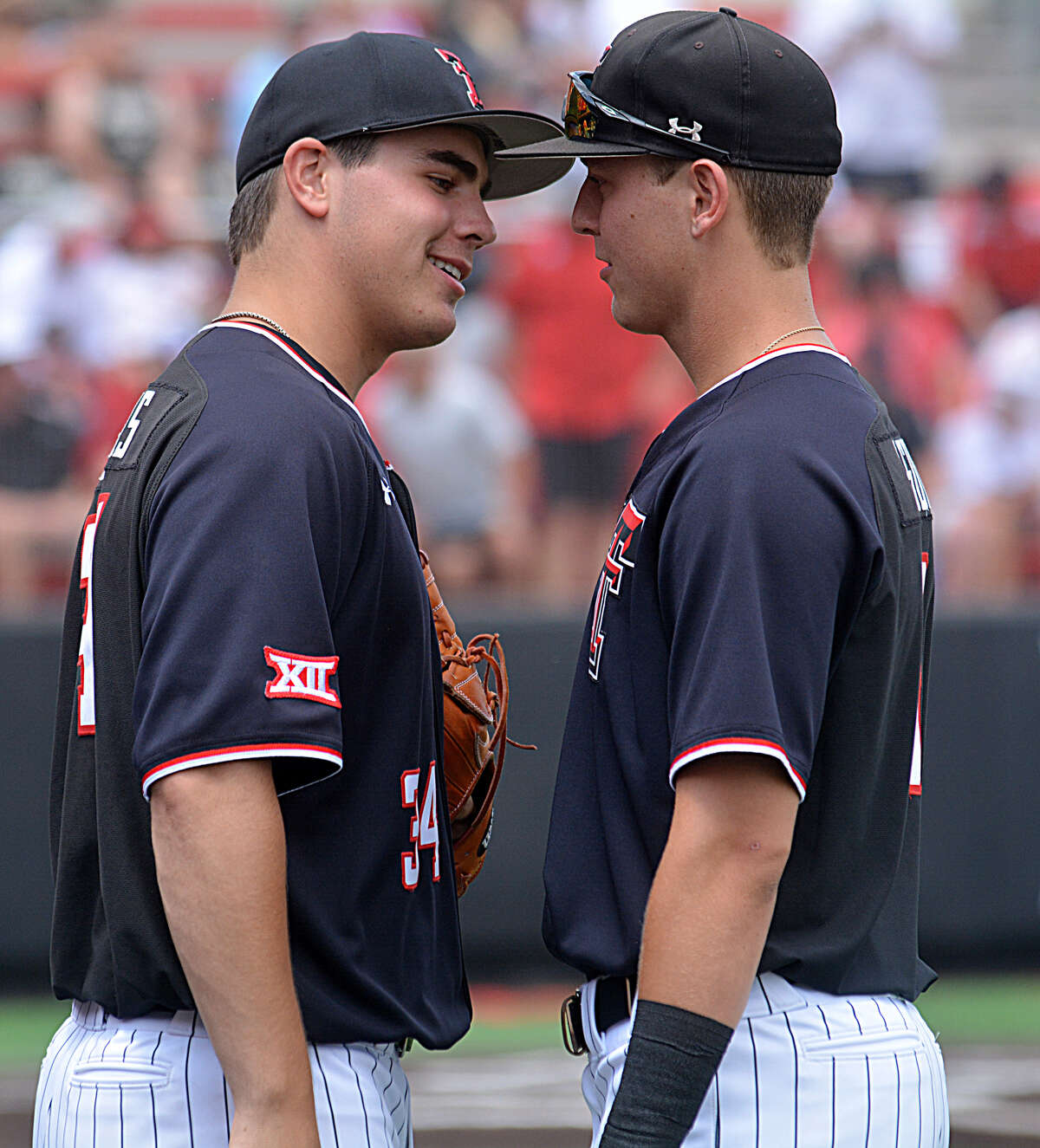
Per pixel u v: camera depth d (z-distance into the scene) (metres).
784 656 6.97
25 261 23.14
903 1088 7.61
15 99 26.02
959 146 30.94
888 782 7.75
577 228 8.49
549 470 22.95
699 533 7.14
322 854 7.74
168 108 26.66
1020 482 24.33
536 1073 17.83
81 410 22.59
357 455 7.64
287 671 7.02
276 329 8.02
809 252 8.12
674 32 7.86
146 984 7.54
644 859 7.74
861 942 7.62
